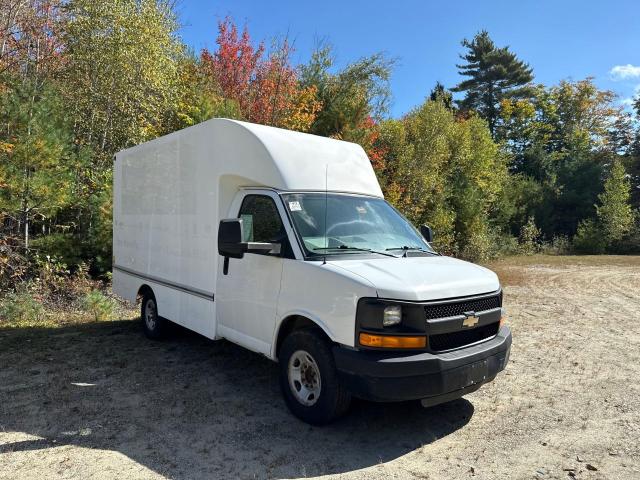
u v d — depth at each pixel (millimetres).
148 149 7012
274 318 4656
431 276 4242
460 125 23000
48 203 9445
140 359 6293
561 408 4992
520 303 11547
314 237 4668
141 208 7234
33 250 10008
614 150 45625
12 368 5871
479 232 24422
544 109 50781
